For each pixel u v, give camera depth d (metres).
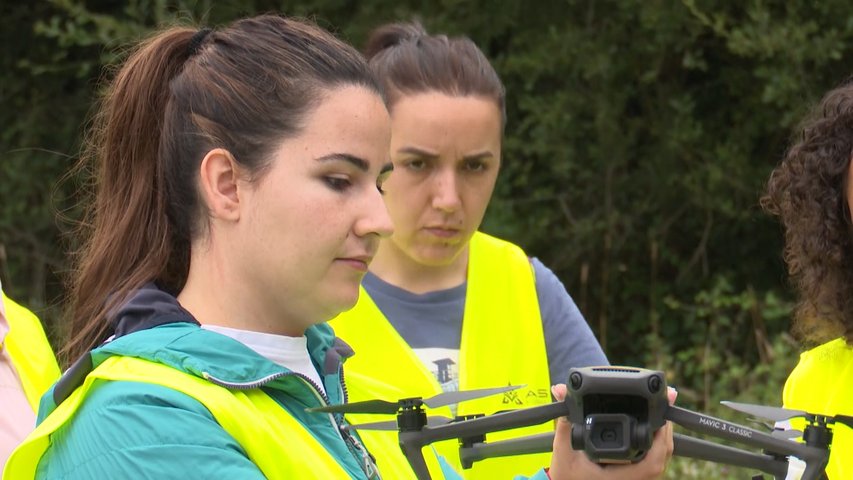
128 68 3.06
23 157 11.91
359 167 2.79
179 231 2.95
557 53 10.65
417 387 4.27
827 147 3.95
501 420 2.54
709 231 11.07
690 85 11.05
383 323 4.33
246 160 2.79
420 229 4.30
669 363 10.13
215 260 2.86
